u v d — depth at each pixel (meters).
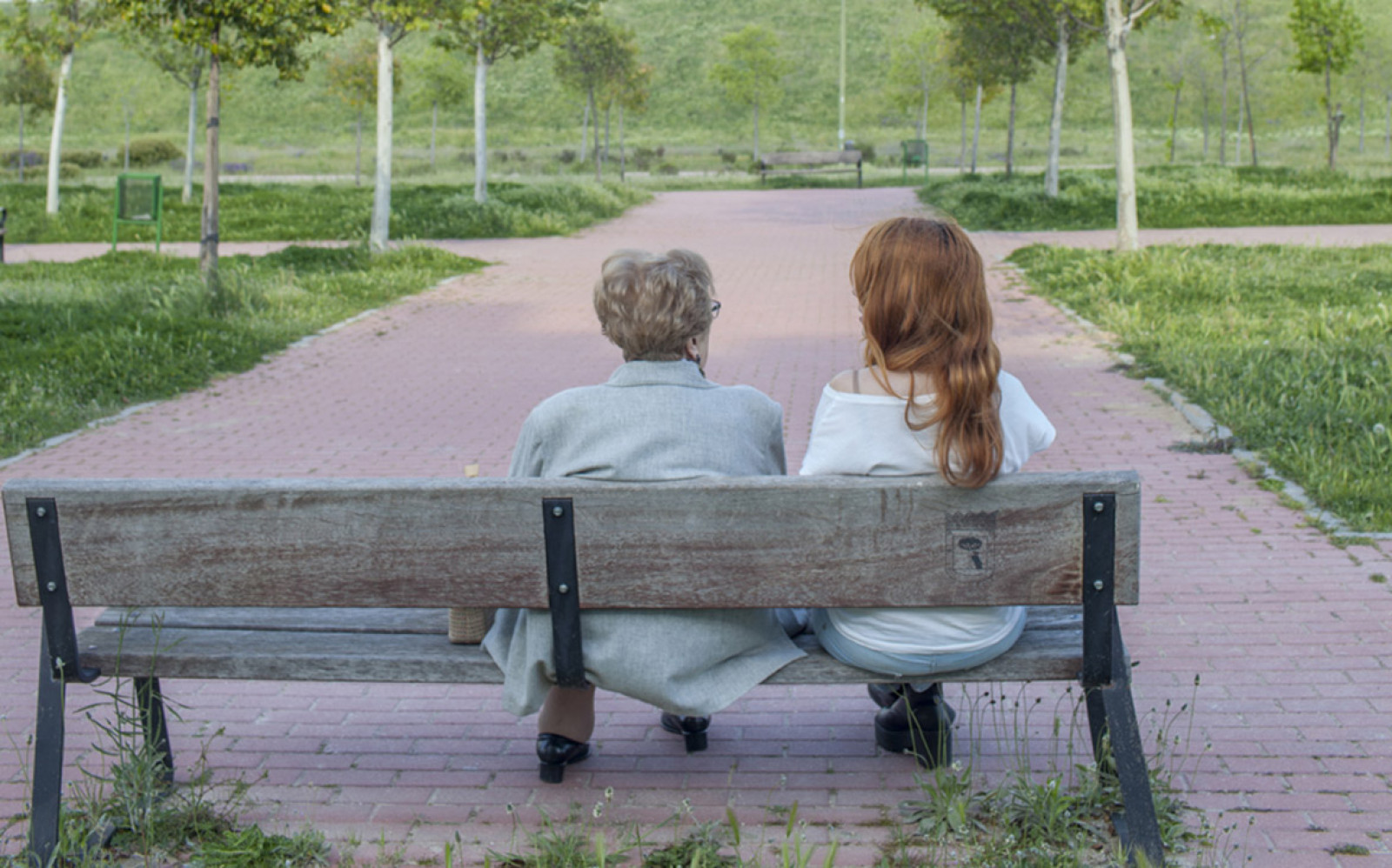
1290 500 5.66
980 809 2.99
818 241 20.02
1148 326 10.41
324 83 63.50
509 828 3.01
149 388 9.03
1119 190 15.59
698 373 2.85
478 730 3.59
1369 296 11.80
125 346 9.81
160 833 2.92
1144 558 5.00
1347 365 7.88
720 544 2.57
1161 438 7.02
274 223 23.56
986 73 30.72
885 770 3.27
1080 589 2.55
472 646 2.88
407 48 63.75
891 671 2.76
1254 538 5.20
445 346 11.05
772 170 40.09
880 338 2.61
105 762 3.41
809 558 2.57
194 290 12.21
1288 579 4.69
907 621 2.69
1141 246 16.56
